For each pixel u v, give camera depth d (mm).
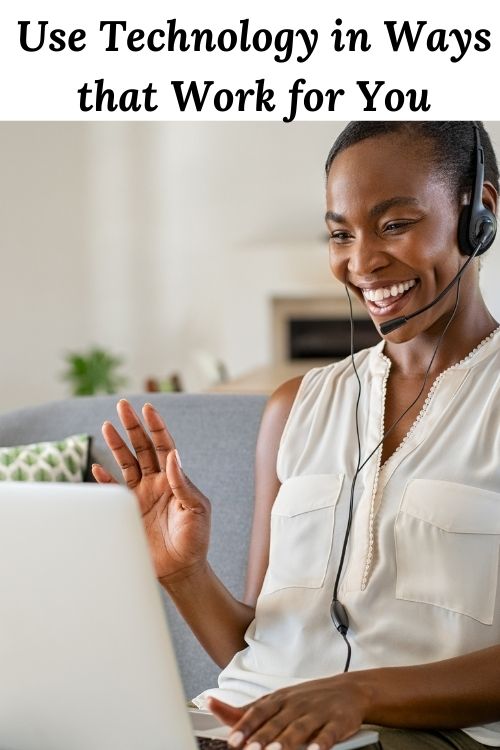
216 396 1858
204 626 1355
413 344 1368
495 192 1389
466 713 1083
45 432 1923
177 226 7926
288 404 1473
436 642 1209
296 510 1348
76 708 890
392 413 1366
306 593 1303
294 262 7723
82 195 7926
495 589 1206
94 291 7980
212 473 1777
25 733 919
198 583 1321
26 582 850
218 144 7859
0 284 7898
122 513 809
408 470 1287
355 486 1322
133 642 847
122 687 867
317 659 1271
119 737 890
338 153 1326
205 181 7891
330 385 1435
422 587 1225
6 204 7875
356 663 1232
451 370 1333
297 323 7836
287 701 977
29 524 831
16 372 7949
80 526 821
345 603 1265
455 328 1352
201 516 1269
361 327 7773
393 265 1288
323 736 936
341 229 1322
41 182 7891
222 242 7910
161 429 1257
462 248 1322
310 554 1322
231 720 979
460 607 1200
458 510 1229
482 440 1267
